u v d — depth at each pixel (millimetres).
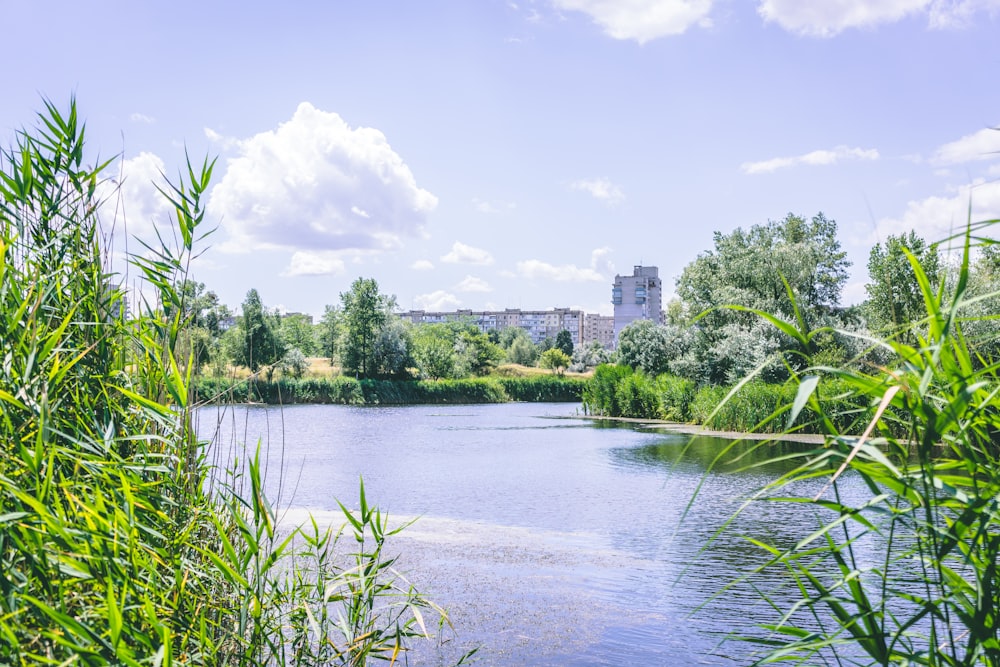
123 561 2252
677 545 8930
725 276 39844
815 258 39281
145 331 3443
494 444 22141
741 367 28312
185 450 3201
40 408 2289
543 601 6617
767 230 45125
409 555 8273
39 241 3408
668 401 32375
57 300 3178
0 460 2316
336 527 9477
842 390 9531
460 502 12062
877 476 1608
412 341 70812
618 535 9547
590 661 5145
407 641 5434
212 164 3566
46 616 2076
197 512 2900
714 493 12922
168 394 3416
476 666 4961
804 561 7215
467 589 6969
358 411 42500
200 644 2455
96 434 2887
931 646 1629
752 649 5324
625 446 21250
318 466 16531
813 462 1655
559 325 199125
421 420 34125
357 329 64875
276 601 3115
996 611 1566
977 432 1691
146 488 2689
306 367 56594
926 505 1497
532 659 5164
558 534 9594
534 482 14320
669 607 6410
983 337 1681
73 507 2354
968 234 1513
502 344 133125
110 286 3570
